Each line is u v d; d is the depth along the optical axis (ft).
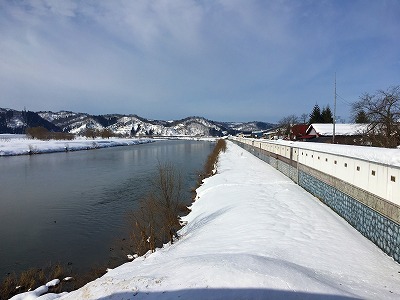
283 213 46.88
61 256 48.91
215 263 23.98
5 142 268.82
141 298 21.02
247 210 49.29
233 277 21.29
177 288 21.16
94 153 231.09
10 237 57.11
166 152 240.12
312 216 45.01
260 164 127.95
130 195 86.89
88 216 68.44
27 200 83.66
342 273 26.37
